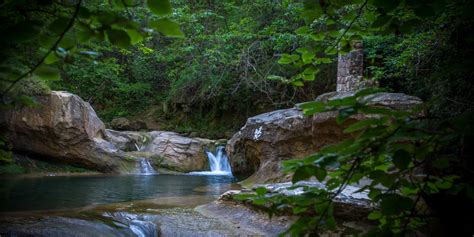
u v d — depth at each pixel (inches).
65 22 46.5
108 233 214.2
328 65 637.9
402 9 70.6
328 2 72.1
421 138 50.3
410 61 334.3
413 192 62.6
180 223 243.3
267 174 395.9
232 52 641.0
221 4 693.3
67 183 426.0
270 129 407.2
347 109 49.6
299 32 82.0
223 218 256.8
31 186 391.2
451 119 51.0
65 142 520.7
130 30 49.4
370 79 427.8
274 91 667.4
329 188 59.9
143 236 227.3
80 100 541.3
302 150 387.2
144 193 371.2
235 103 789.2
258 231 226.7
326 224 59.3
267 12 617.3
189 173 603.5
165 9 49.8
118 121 826.8
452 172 72.2
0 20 52.9
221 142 675.4
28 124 491.8
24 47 57.9
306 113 53.7
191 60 738.2
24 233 195.9
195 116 837.2
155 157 608.1
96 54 51.6
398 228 60.1
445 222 148.8
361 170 57.1
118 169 561.9
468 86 167.9
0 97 50.8
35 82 486.6
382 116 56.6
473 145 67.7
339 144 53.1
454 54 194.1
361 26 81.6
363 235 60.4
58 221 218.1
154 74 935.7
